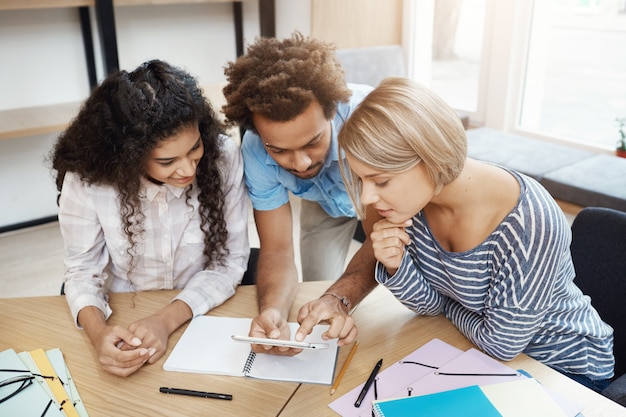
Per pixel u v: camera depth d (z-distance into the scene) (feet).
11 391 3.12
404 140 2.84
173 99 3.52
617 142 8.52
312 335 3.65
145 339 3.49
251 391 3.18
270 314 3.65
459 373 3.25
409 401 2.95
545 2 9.08
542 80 9.58
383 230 3.53
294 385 3.22
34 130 8.11
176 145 3.58
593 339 3.67
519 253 3.19
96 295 3.93
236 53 10.66
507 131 9.93
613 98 8.93
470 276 3.43
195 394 3.15
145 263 4.39
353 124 2.94
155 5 9.60
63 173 4.00
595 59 8.93
